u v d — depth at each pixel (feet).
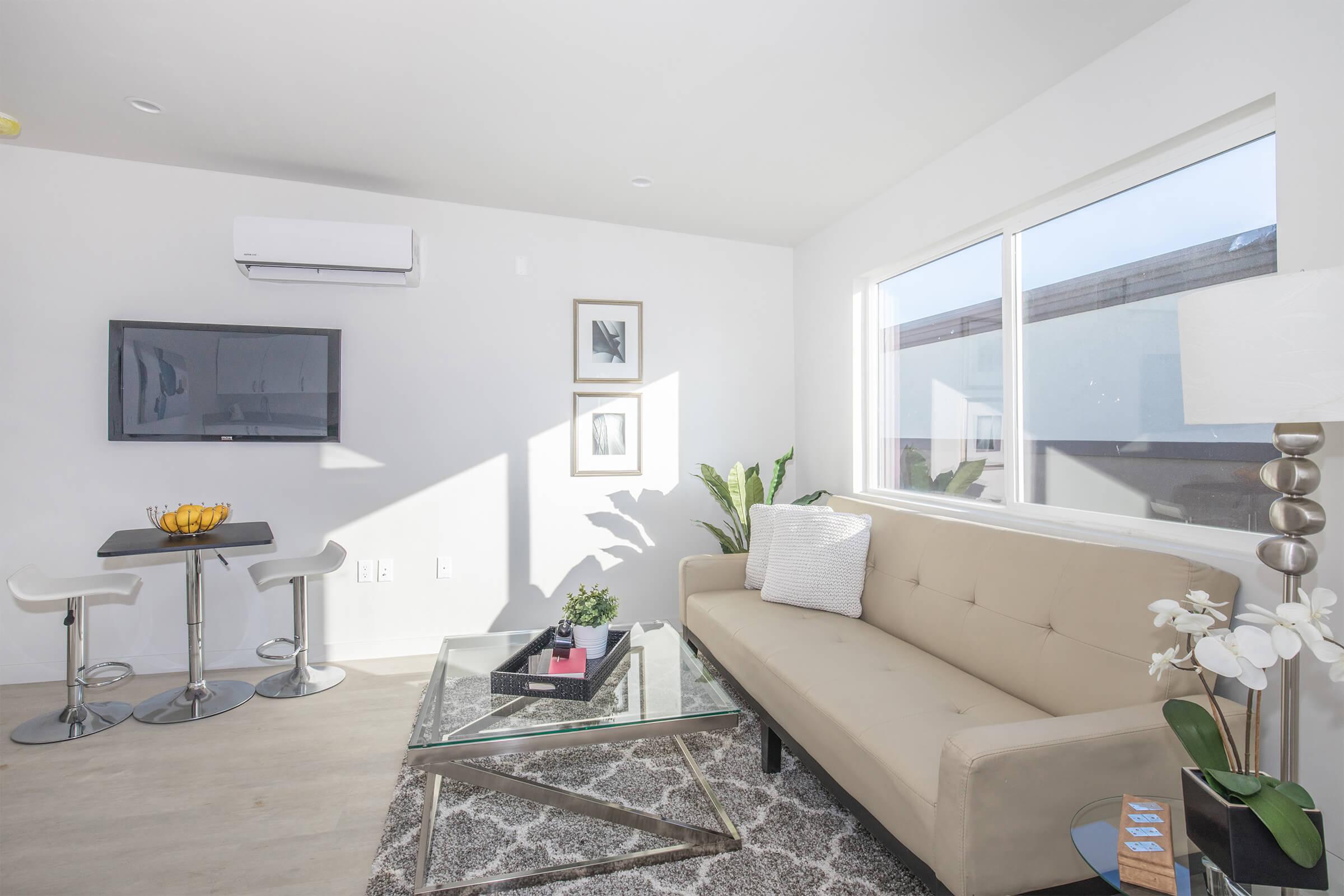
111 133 8.89
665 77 7.42
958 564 7.49
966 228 8.91
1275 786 3.41
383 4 6.20
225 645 10.40
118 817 6.39
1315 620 3.37
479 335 11.50
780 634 7.84
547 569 11.93
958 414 9.55
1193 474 6.32
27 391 9.49
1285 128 5.26
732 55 7.00
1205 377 3.92
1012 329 8.43
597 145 9.11
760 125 8.49
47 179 9.49
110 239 9.74
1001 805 4.17
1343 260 4.92
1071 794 4.33
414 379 11.18
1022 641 6.34
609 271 12.26
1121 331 7.06
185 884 5.44
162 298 9.96
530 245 11.78
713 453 12.98
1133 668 5.30
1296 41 5.19
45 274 9.52
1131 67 6.57
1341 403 3.38
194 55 7.06
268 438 10.38
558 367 11.96
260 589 10.32
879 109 8.07
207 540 8.43
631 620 12.41
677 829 5.91
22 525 9.52
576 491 12.09
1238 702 5.19
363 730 8.36
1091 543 6.50
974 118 8.27
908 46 6.79
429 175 10.16
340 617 10.89
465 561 11.46
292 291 10.59
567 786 7.00
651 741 8.16
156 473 10.02
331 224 9.87
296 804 6.66
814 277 12.82
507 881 5.46
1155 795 4.52
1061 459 7.80
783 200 11.07
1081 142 7.14
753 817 6.43
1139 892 3.45
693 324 12.85
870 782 5.22
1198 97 5.93
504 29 6.58
